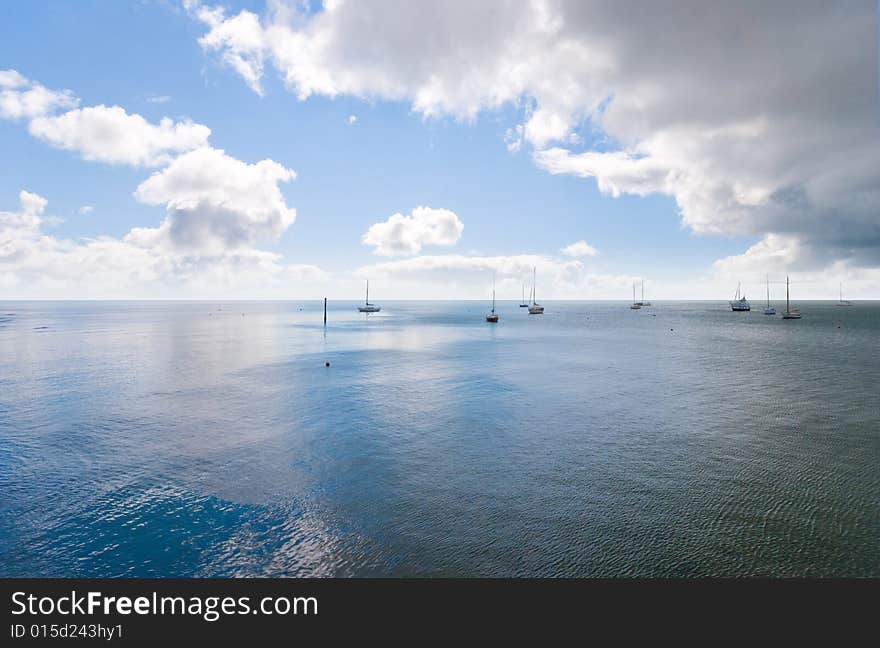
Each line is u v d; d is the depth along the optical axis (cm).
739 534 1088
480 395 2591
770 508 1220
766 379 3089
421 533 1105
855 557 995
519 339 6081
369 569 973
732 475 1445
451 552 1027
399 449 1695
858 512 1195
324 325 8619
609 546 1046
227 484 1389
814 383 2958
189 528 1134
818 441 1775
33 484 1387
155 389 2731
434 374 3269
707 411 2236
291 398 2505
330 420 2077
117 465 1538
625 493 1319
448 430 1927
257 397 2527
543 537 1080
